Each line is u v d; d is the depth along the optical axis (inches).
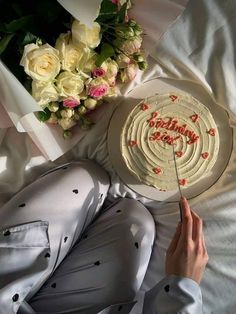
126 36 19.2
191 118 22.1
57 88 19.1
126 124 21.9
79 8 15.7
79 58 18.6
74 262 21.9
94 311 20.1
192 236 18.5
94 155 23.4
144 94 23.0
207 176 23.1
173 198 23.3
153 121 21.9
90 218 23.2
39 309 20.7
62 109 20.7
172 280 18.2
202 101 23.2
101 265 21.1
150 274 23.6
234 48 22.5
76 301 20.7
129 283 20.9
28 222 19.5
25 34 17.3
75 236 22.0
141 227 22.3
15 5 17.1
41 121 20.6
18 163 23.0
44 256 19.3
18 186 23.1
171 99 22.1
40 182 21.8
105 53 19.3
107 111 22.9
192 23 22.5
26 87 18.9
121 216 22.7
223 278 23.1
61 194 21.3
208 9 22.5
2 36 17.5
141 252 21.9
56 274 21.8
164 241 23.4
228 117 23.2
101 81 20.1
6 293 17.0
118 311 19.5
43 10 17.2
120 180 23.2
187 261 18.1
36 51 17.0
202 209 23.1
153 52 22.5
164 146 22.0
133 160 22.0
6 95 16.9
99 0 15.8
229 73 22.5
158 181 22.1
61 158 23.5
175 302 17.8
